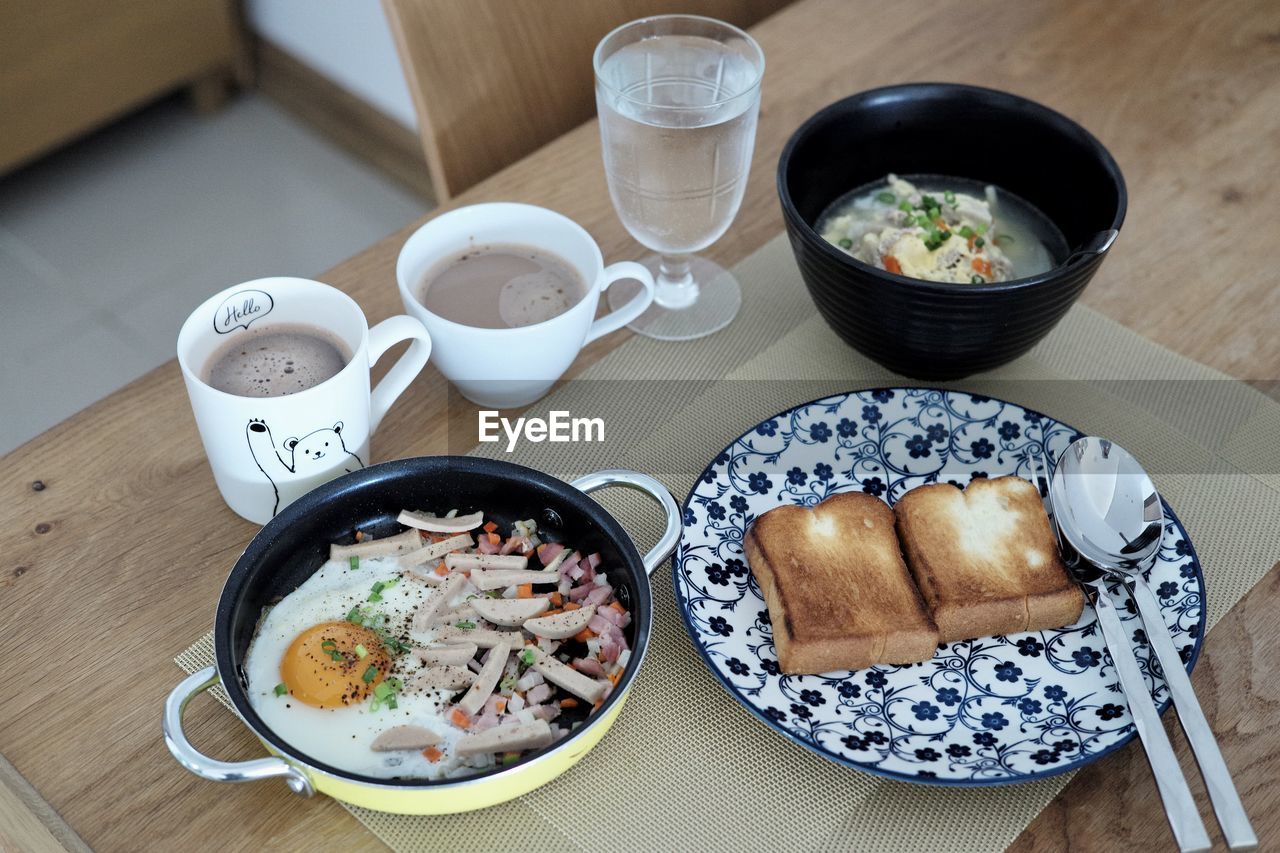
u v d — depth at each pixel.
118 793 0.50
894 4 0.94
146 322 1.51
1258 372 0.69
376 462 0.63
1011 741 0.50
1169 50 0.90
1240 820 0.46
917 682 0.53
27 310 1.52
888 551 0.56
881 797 0.51
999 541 0.56
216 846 0.49
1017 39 0.90
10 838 0.55
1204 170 0.80
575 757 0.49
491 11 0.86
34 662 0.54
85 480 0.62
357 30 1.62
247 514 0.60
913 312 0.60
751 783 0.51
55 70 1.55
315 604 0.54
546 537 0.58
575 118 0.95
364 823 0.50
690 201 0.65
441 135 0.86
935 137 0.72
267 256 1.59
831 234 0.71
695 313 0.72
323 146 1.79
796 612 0.53
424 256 0.65
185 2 1.66
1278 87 0.87
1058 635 0.55
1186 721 0.49
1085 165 0.67
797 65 0.88
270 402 0.53
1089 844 0.49
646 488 0.56
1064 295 0.60
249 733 0.52
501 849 0.49
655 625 0.57
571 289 0.65
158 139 1.78
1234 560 0.59
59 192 1.69
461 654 0.52
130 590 0.57
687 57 0.68
